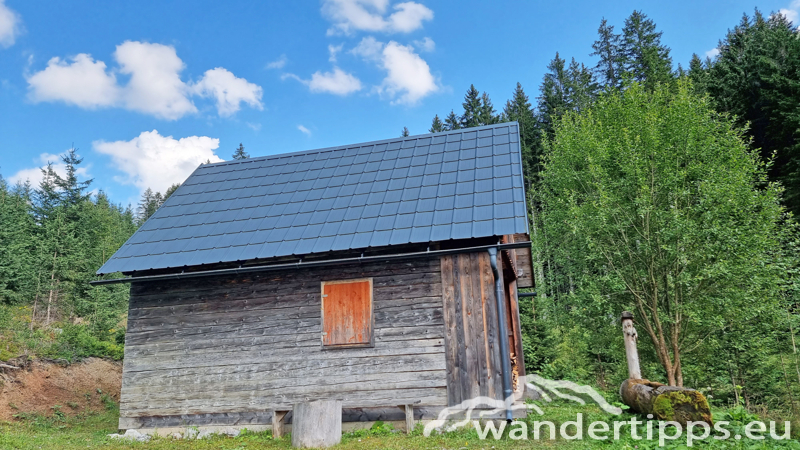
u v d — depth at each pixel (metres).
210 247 11.30
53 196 34.25
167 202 13.80
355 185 12.54
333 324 10.27
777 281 14.55
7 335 17.31
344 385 9.91
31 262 27.80
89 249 32.72
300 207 12.14
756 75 27.50
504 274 13.23
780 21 37.81
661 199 16.45
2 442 9.56
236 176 14.62
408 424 9.11
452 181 11.52
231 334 10.73
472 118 43.41
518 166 11.39
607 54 40.88
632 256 16.66
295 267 10.24
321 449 8.36
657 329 15.92
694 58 40.59
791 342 15.76
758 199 15.18
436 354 9.63
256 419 10.23
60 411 13.44
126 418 10.78
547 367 18.38
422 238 9.79
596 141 18.12
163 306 11.23
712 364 16.61
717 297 15.04
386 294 10.15
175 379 10.76
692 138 16.17
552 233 20.33
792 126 22.94
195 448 9.09
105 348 18.62
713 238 14.98
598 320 17.48
